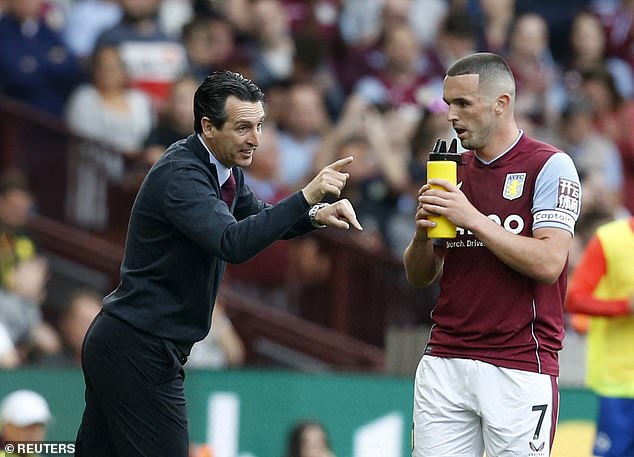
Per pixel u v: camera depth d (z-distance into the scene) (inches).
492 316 745.0
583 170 1568.7
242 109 707.4
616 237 1034.7
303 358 1384.1
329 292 1403.8
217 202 703.1
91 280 1358.3
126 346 725.9
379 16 1702.8
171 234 717.9
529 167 739.4
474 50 1736.0
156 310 724.7
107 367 730.2
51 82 1451.8
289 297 1401.3
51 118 1368.1
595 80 1755.7
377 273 1406.3
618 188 1716.3
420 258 768.9
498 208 743.1
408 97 1594.5
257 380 1085.1
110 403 733.9
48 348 1236.5
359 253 1405.0
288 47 1620.3
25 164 1360.7
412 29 1684.3
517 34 1752.0
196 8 1599.4
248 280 1397.6
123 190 1375.5
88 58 1489.9
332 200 1423.5
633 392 1038.4
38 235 1347.2
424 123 1488.7
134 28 1502.2
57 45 1462.8
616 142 1738.4
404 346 1199.6
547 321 746.8
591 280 1034.1
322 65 1583.4
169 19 1653.5
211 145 721.0
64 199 1368.1
